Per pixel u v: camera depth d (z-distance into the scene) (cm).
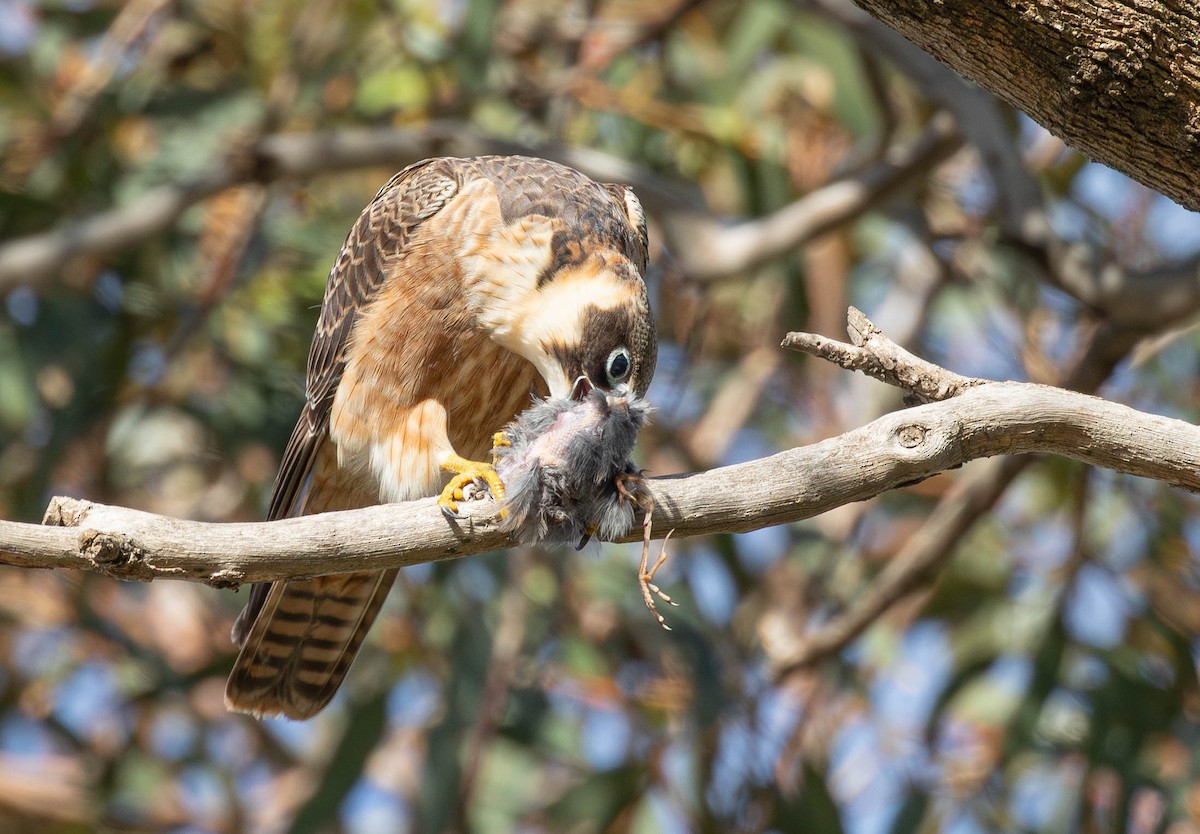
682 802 1237
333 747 1175
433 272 769
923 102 1463
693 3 1309
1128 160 568
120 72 1338
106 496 1370
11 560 521
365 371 784
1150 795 1258
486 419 797
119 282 1358
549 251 762
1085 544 1212
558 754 1264
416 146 1255
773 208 1334
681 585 1221
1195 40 529
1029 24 538
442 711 1170
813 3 1230
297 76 1327
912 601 1391
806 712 1231
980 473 1173
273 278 1361
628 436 595
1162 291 1027
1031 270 1197
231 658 1261
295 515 855
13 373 1266
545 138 1334
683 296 1442
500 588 1202
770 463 578
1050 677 1166
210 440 1340
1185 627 1284
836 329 1449
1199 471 563
